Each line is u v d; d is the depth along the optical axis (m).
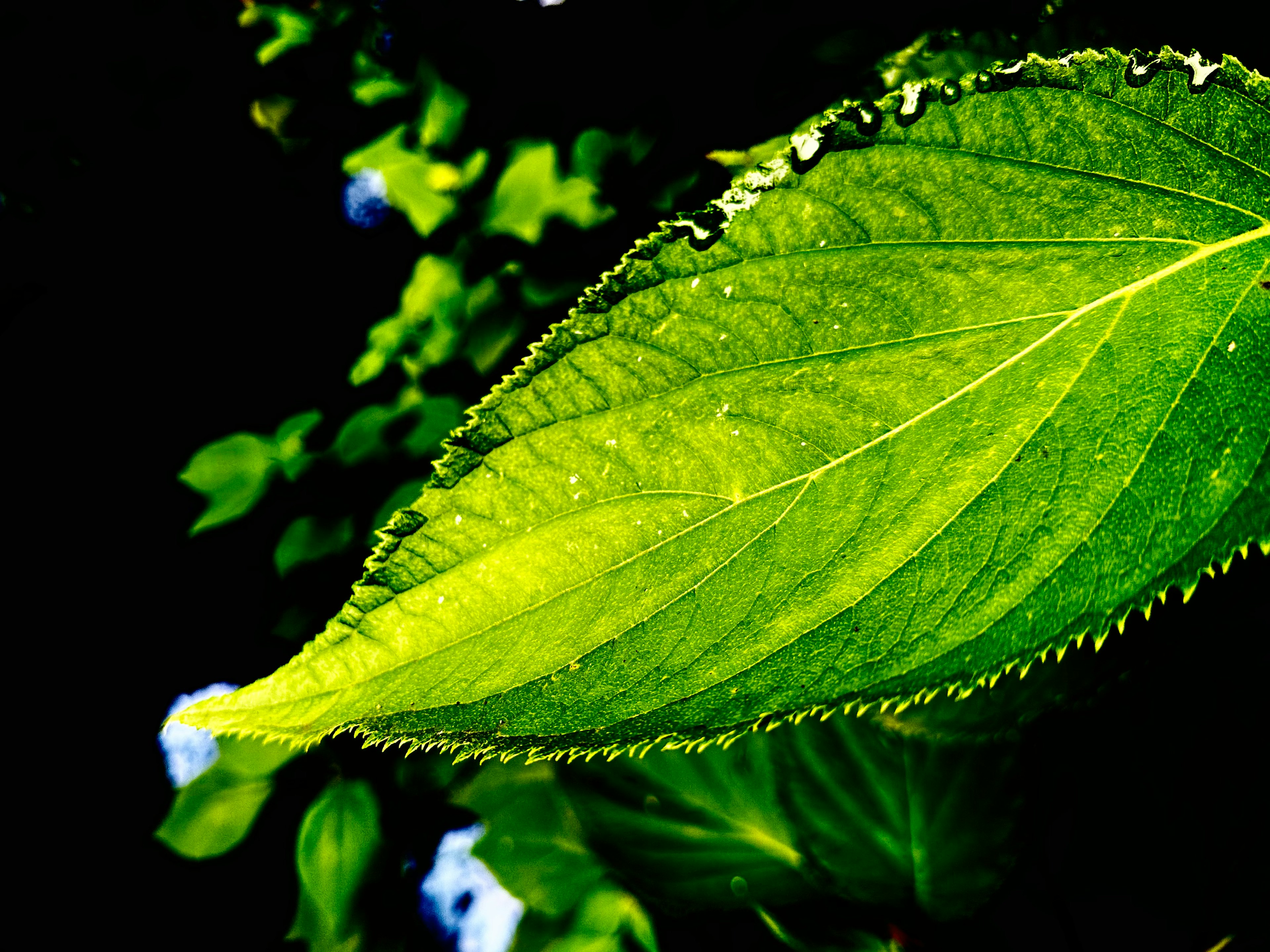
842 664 0.30
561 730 0.30
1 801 0.81
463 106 0.68
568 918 0.47
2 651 0.85
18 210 0.81
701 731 0.30
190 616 0.86
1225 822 0.38
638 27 0.55
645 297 0.30
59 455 0.88
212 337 0.86
